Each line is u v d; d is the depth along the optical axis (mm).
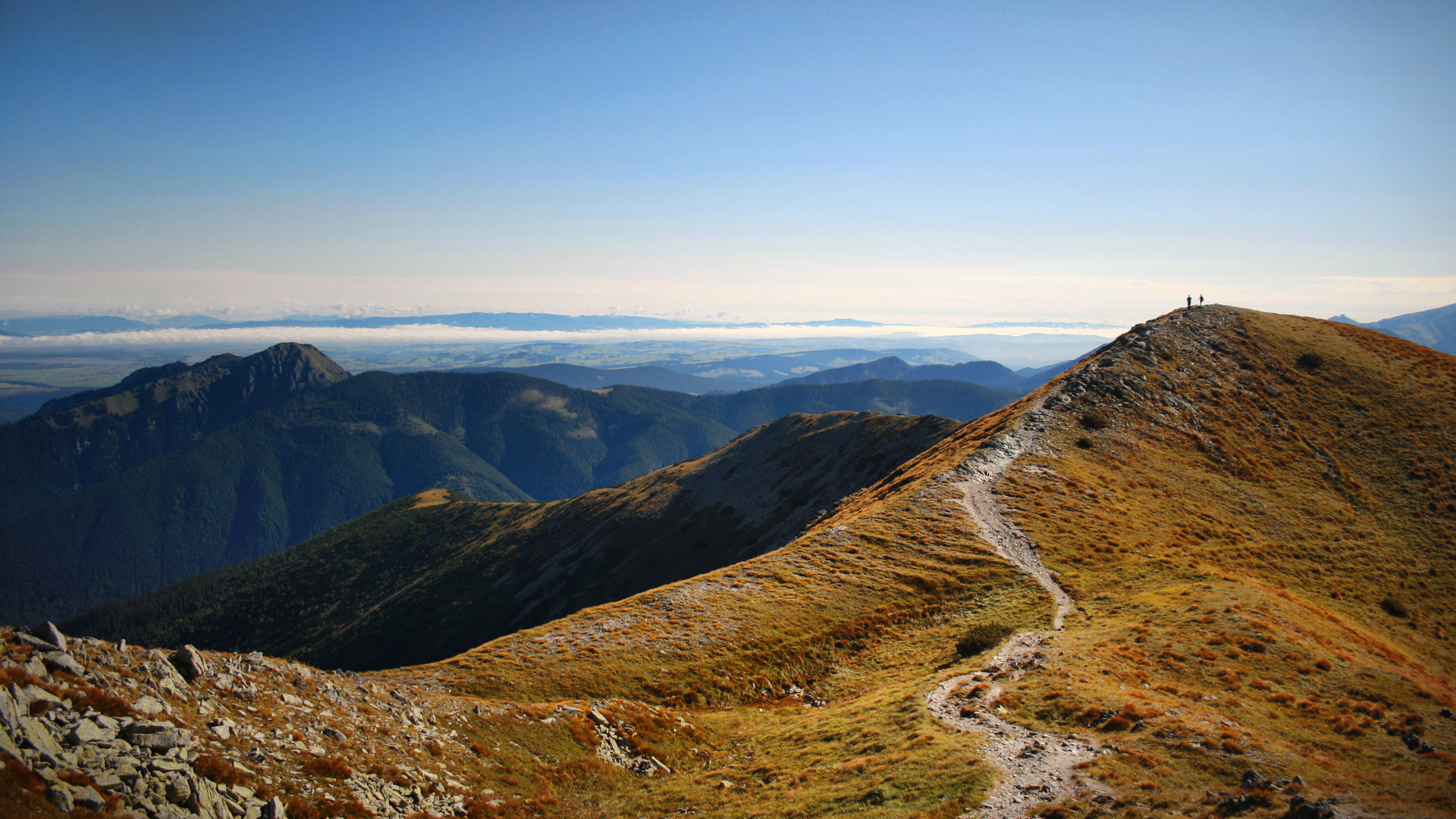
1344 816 17156
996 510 58844
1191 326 99375
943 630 41156
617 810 23234
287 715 19859
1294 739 23156
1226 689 27734
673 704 33844
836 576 48969
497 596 195125
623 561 167750
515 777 23156
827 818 20172
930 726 25953
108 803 12344
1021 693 27500
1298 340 97375
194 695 18156
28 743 12414
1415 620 50312
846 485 139750
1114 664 30203
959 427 134375
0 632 15438
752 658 38656
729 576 49781
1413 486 69625
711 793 24203
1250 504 65188
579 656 37156
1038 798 19422
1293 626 34562
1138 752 21453
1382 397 84312
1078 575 47688
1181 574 46844
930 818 18844
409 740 22219
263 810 15250
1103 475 66875
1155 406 80438
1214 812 17984
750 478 175875
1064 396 82062
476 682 33125
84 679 15648
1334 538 60969
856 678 36906
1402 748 22359
